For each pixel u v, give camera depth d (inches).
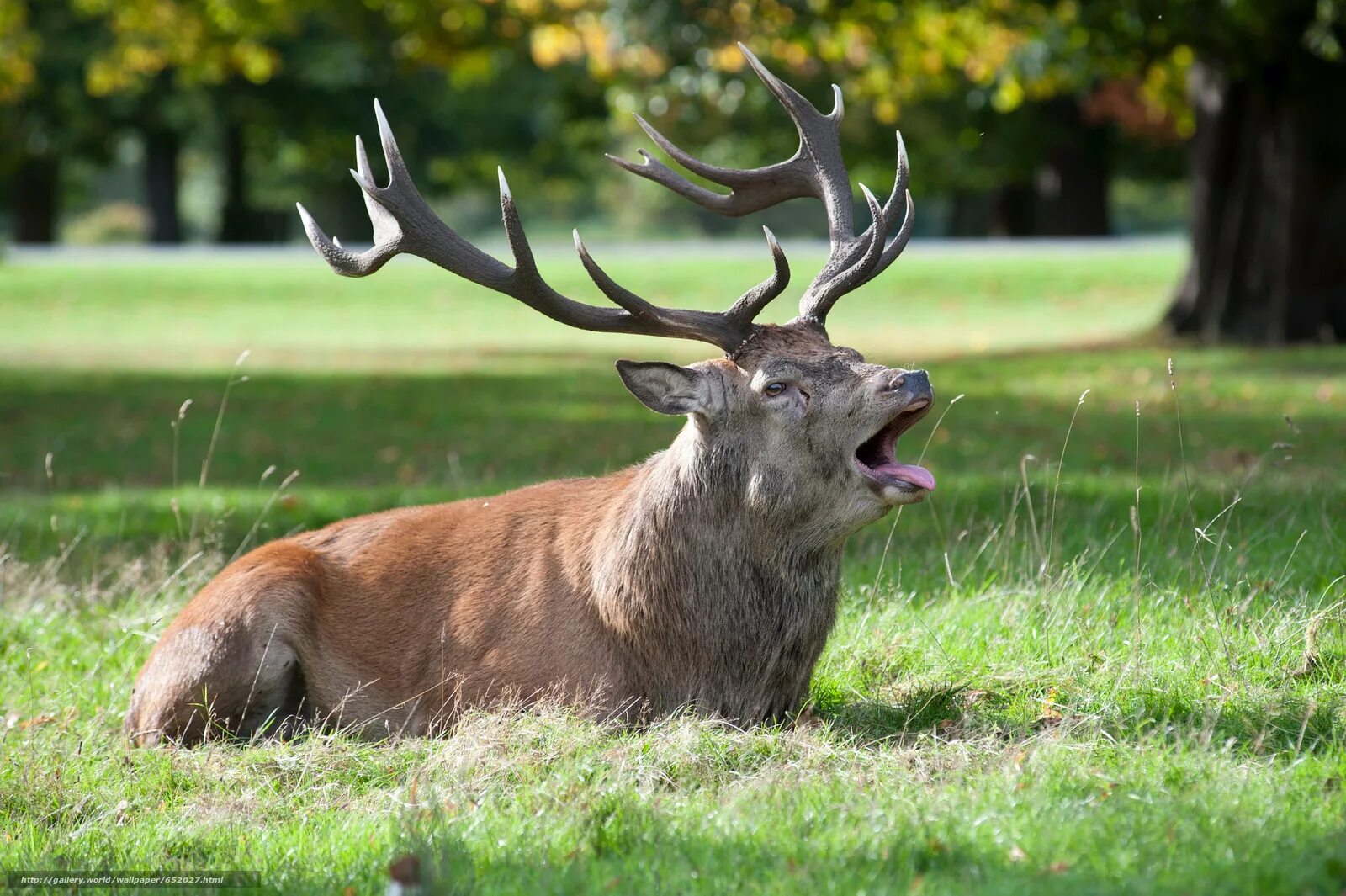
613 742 295.4
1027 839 228.7
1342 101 1047.6
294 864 251.6
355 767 305.4
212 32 1336.1
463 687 327.0
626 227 5201.8
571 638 324.2
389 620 340.8
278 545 358.9
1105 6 987.3
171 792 302.2
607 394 1039.0
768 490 311.3
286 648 336.8
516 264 330.0
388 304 1727.4
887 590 406.0
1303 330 1078.4
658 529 317.4
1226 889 204.4
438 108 2598.4
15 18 1480.1
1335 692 308.0
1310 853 214.8
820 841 235.0
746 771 283.9
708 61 1091.9
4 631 421.1
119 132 2657.5
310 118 2591.0
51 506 634.2
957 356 1194.0
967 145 2193.7
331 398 1052.5
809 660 323.3
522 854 241.1
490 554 341.7
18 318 1668.3
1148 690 313.0
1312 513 460.4
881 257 336.5
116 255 2234.3
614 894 219.1
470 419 927.0
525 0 1202.0
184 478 749.9
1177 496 505.0
